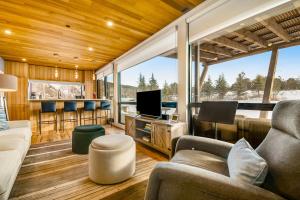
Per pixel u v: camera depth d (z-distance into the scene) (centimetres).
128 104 538
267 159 104
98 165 193
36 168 236
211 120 217
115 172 194
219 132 256
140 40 408
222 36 267
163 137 285
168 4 259
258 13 203
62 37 382
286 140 96
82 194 174
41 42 412
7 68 583
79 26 327
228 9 233
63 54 523
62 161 263
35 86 689
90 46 448
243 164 98
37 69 680
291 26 199
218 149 161
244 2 215
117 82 592
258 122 211
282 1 183
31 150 317
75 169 234
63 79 746
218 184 83
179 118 304
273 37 217
